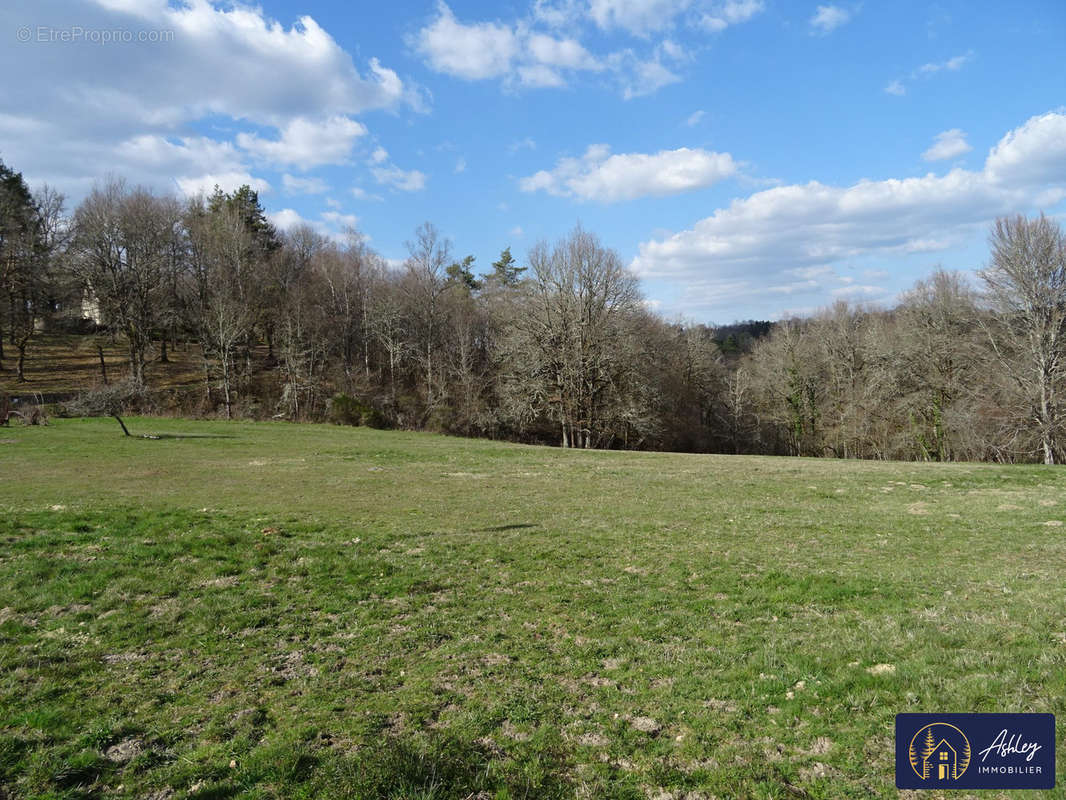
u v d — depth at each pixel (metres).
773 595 9.08
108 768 5.02
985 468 24.12
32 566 10.09
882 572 10.13
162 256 57.09
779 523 14.69
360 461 26.94
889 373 48.47
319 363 60.19
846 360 56.59
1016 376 34.50
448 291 73.56
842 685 5.95
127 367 58.03
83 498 16.27
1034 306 33.47
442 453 30.56
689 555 11.69
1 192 54.78
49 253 56.59
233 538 12.13
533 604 9.04
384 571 10.59
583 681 6.52
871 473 23.61
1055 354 33.16
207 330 53.84
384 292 66.69
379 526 14.04
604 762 5.00
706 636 7.62
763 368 61.47
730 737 5.29
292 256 69.31
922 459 48.59
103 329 59.47
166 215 56.91
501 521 14.98
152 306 56.41
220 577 10.18
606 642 7.54
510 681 6.54
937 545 12.08
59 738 5.43
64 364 58.09
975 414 38.25
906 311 48.38
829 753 4.96
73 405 43.38
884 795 4.40
